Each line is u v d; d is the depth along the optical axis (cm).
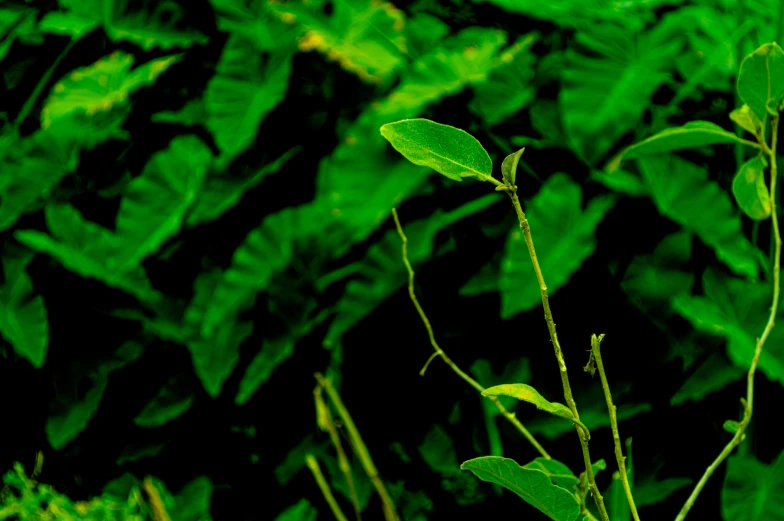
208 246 237
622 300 209
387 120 201
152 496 167
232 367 226
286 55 226
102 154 254
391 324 223
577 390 212
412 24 231
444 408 223
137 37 249
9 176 248
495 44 217
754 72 138
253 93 227
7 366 264
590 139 197
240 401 220
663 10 226
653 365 208
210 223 237
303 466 232
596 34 209
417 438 226
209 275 234
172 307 242
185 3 257
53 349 254
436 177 216
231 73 232
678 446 210
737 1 204
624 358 211
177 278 244
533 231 199
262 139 237
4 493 228
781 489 187
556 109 213
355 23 225
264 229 224
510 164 124
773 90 139
